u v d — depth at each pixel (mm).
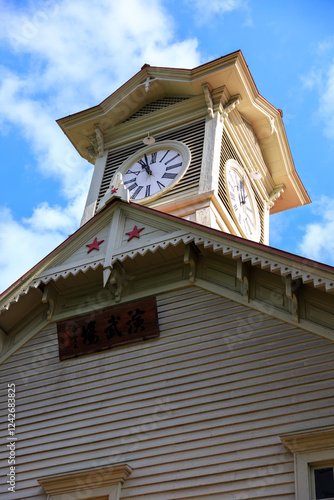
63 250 14617
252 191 20203
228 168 18578
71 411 12766
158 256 13922
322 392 10953
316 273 11633
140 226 14281
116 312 13539
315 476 10133
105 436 12078
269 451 10648
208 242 13109
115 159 19859
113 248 14055
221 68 19156
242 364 11875
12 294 14156
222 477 10680
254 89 19719
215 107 19219
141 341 13117
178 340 12789
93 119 20297
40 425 12844
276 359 11664
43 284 14477
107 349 13352
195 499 10625
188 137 19000
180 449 11289
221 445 11047
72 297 14633
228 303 12906
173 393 12047
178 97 20375
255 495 10281
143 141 19031
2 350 14609
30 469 12273
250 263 12945
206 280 13438
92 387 12930
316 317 11945
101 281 14406
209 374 12008
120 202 14828
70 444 12281
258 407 11211
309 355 11484
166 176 18219
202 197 16578
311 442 10297
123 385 12641
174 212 16781
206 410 11562
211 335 12562
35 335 14477
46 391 13336
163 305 13477
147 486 11086
